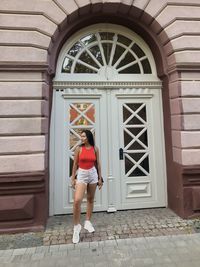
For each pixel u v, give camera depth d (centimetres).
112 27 515
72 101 498
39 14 434
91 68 507
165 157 520
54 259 333
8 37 422
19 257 339
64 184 488
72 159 493
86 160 388
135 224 436
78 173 392
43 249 359
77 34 506
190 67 461
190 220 450
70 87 495
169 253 343
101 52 512
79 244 371
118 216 473
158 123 521
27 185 414
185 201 455
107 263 322
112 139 505
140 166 512
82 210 489
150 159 517
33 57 425
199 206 455
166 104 507
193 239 382
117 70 513
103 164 499
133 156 513
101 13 479
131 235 397
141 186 511
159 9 470
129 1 462
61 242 380
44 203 422
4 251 355
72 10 445
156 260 326
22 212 411
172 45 467
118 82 505
